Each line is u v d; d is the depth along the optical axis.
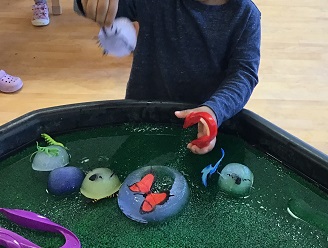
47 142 0.94
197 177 0.85
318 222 0.77
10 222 0.77
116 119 0.98
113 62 1.95
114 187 0.81
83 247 0.73
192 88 1.07
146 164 0.89
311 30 2.26
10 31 2.17
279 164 0.88
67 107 0.95
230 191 0.81
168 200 0.78
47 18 2.22
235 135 0.95
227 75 0.99
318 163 0.83
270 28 2.26
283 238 0.74
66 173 0.82
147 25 1.03
